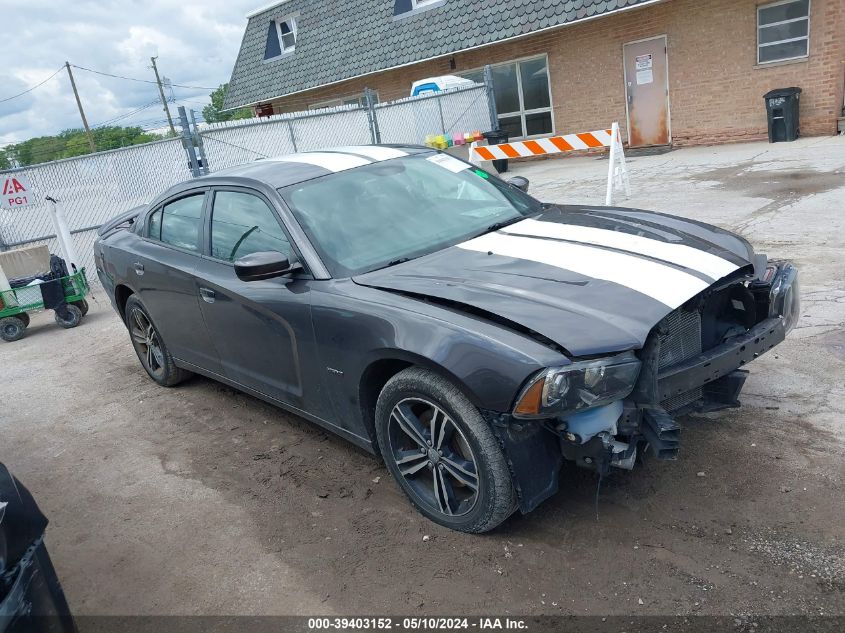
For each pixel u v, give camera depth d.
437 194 4.04
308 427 4.39
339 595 2.81
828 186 8.36
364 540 3.14
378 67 17.91
